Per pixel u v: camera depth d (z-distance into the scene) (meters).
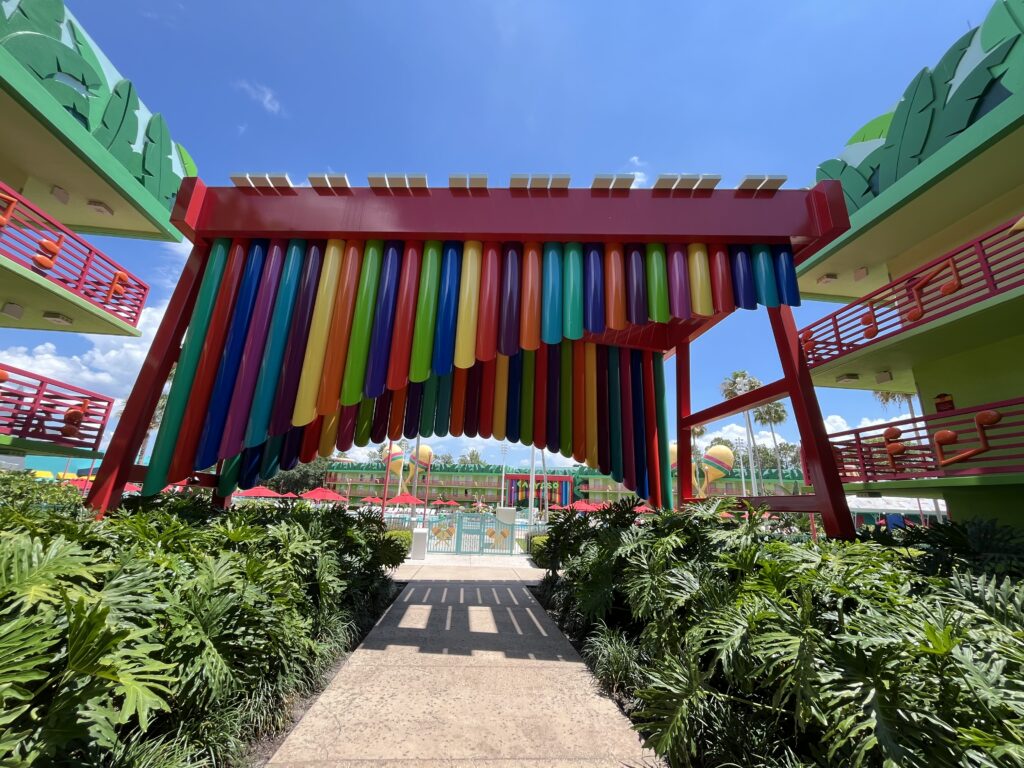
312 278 6.37
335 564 5.87
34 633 2.15
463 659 5.40
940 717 2.31
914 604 3.14
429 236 6.35
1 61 8.51
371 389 5.98
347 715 3.90
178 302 6.41
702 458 40.72
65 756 2.37
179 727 2.99
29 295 10.12
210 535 4.79
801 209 6.28
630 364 9.65
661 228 6.23
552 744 3.52
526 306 6.28
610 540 6.25
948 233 10.38
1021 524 8.07
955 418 9.49
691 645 3.56
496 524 18.81
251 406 5.92
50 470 33.62
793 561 4.01
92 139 10.62
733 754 3.03
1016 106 7.43
